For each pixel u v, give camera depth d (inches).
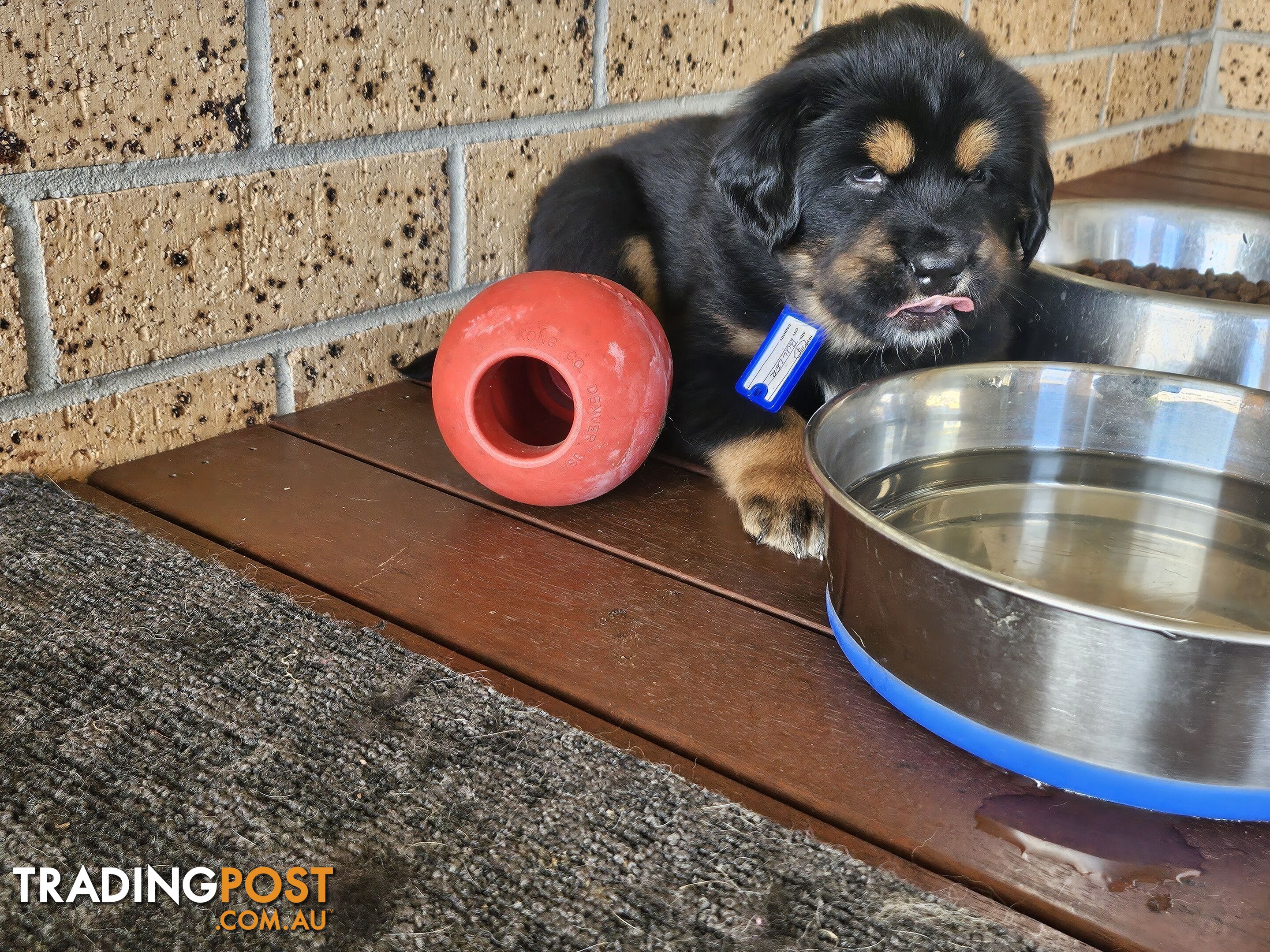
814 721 19.1
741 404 26.6
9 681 18.6
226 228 26.0
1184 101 58.0
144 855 16.0
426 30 28.3
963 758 18.5
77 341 24.4
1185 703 16.3
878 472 23.2
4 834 16.1
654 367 23.6
